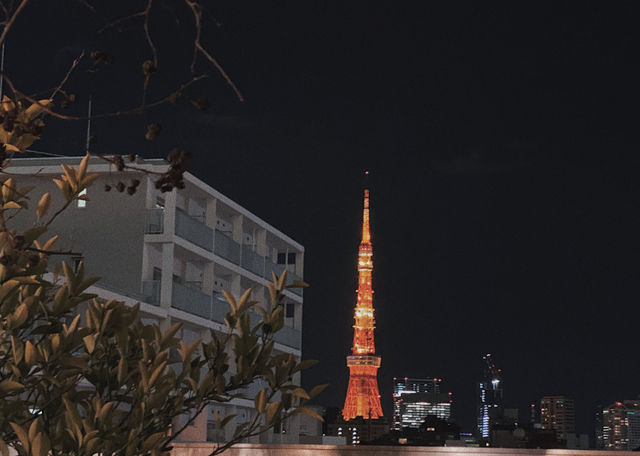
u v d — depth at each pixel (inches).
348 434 5354.3
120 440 179.3
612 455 1201.4
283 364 203.2
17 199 186.4
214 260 1956.2
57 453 179.0
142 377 185.6
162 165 1768.0
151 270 1777.8
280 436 2150.6
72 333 186.4
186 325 1862.7
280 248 2603.3
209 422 1967.3
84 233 1744.6
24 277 171.8
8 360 183.0
